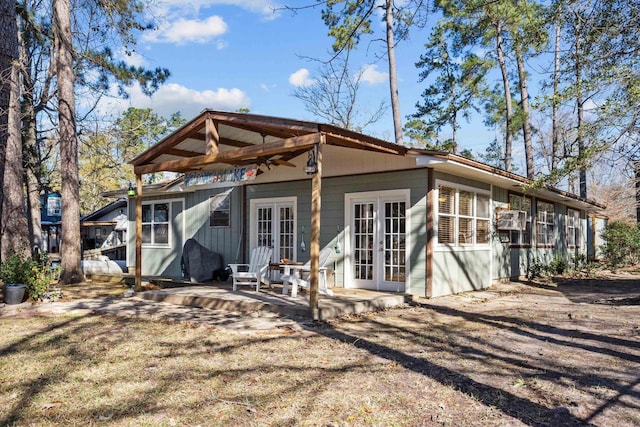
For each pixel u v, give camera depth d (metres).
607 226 21.16
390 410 3.48
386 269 9.75
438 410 3.48
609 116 8.84
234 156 7.76
